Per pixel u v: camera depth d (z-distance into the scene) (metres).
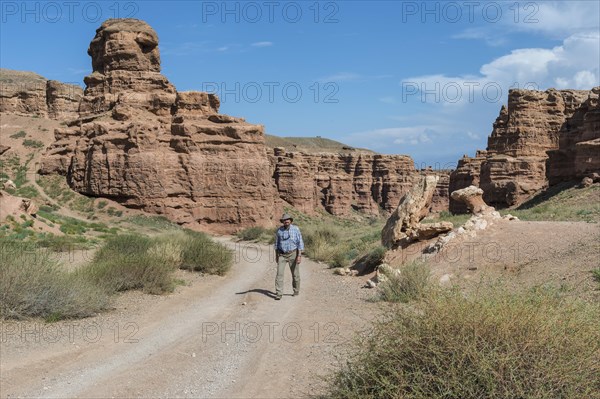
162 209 63.03
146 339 8.80
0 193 28.97
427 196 21.16
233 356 7.86
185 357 7.78
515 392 4.19
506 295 4.92
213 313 11.35
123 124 66.94
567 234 16.02
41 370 6.75
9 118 85.44
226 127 68.12
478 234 17.77
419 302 5.09
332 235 34.56
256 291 14.75
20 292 9.58
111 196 63.69
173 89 75.25
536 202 47.75
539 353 4.31
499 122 76.06
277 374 6.96
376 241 26.91
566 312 4.71
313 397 6.00
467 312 4.54
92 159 64.81
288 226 13.61
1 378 6.30
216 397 6.07
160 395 6.09
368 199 141.50
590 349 4.36
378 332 5.10
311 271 21.27
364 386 4.80
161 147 65.81
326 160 140.38
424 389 4.39
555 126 72.81
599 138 43.50
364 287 15.51
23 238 24.69
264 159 68.88
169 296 13.52
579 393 4.26
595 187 39.38
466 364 4.33
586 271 11.79
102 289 12.09
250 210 66.31
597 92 52.09
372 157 145.12
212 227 65.62
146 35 75.75
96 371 6.89
